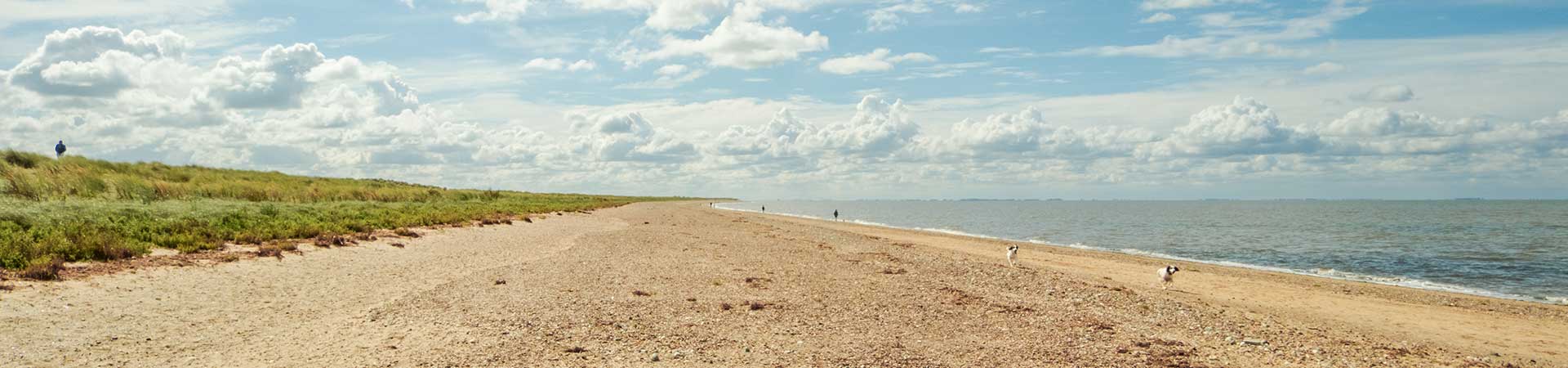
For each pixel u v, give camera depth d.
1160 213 142.62
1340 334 14.16
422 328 11.06
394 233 25.27
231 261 16.27
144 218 21.66
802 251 28.48
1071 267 28.27
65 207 22.45
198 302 11.98
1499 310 19.66
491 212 42.59
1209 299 19.48
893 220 98.75
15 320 9.83
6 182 29.86
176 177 45.75
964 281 19.72
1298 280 26.41
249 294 12.89
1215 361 11.05
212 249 17.62
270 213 27.14
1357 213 129.75
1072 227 77.94
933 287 18.19
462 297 13.77
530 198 88.81
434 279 15.93
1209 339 12.75
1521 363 12.73
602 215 55.81
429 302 13.12
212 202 31.81
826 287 17.56
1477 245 47.00
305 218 26.56
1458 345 14.21
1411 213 134.00
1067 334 12.65
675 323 12.37
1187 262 34.38
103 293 11.95
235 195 38.62
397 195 52.47
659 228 40.62
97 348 8.96
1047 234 62.41
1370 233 62.12
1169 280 23.03
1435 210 155.25
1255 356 11.59
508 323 11.59
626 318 12.52
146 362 8.58
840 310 14.34
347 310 12.16
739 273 19.59
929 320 13.62
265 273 15.16
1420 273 31.00
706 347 10.78
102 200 28.28
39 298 11.16
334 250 19.64
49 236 15.95
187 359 8.83
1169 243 50.34
